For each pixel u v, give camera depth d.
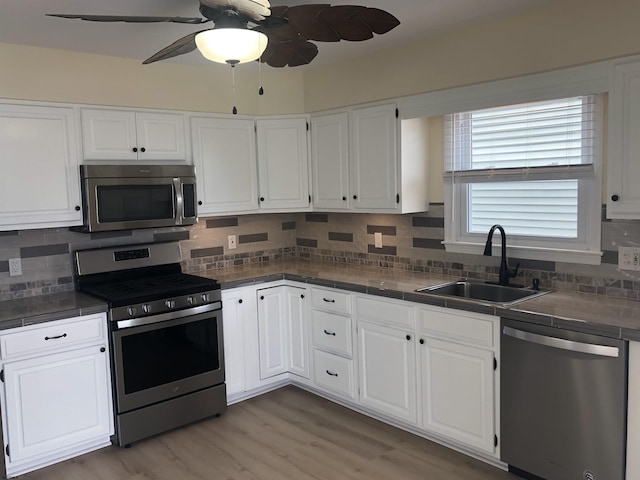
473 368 2.80
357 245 4.20
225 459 3.03
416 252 3.78
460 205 3.51
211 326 3.52
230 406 3.75
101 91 3.37
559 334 2.42
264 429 3.38
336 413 3.59
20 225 3.11
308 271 3.98
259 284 3.80
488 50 2.99
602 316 2.41
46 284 3.43
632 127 2.47
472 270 3.46
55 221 3.23
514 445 2.66
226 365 3.66
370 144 3.66
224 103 3.90
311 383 3.82
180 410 3.39
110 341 3.12
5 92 3.04
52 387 2.95
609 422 2.30
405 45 3.39
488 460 2.88
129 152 3.49
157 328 3.26
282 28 2.01
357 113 3.72
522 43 2.84
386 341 3.25
